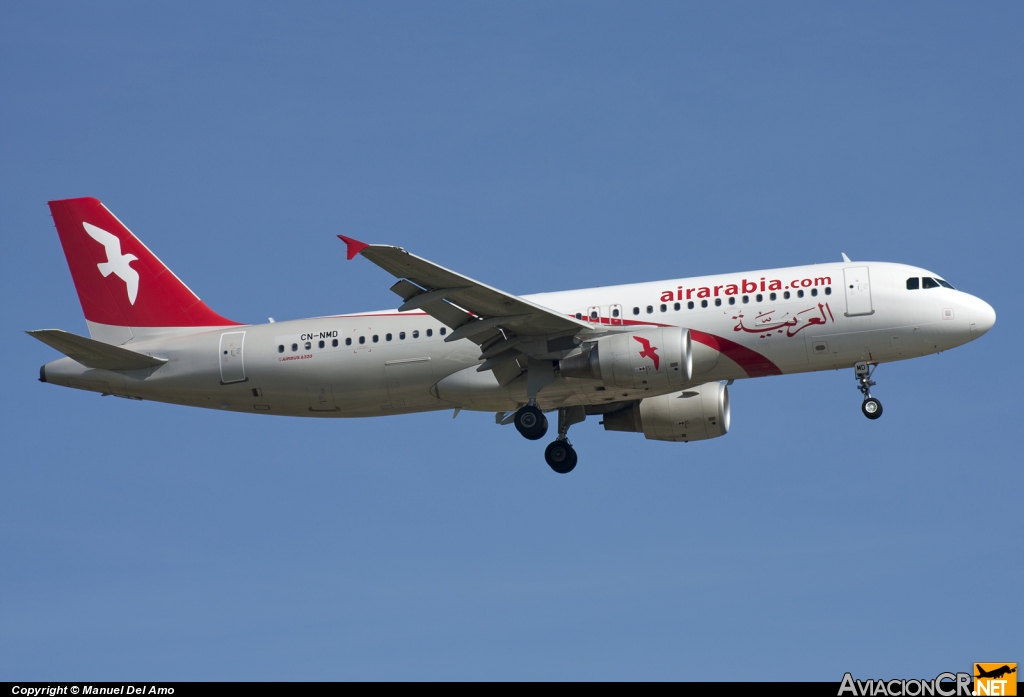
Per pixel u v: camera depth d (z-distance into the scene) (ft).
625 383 394.73
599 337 402.31
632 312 406.62
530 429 409.69
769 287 401.49
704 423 437.99
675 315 403.75
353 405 432.25
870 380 406.41
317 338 428.15
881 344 395.55
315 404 434.30
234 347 434.30
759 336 398.21
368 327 425.28
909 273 398.83
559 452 439.22
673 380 391.86
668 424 439.22
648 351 390.21
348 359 423.23
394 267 364.58
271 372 429.79
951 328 391.24
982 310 392.88
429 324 420.77
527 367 409.69
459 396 418.31
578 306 411.34
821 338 396.57
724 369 405.39
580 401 415.23
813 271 403.95
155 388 439.63
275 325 438.40
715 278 408.87
